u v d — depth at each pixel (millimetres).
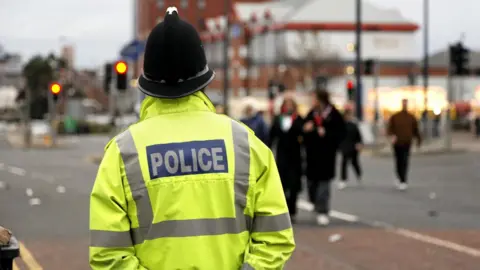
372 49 141000
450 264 13289
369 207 21547
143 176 4594
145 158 4621
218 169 4629
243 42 141125
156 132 4699
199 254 4508
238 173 4668
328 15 137625
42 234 16656
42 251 14523
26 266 13078
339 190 26578
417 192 25641
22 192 26047
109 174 4613
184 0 160250
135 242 4605
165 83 4730
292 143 18219
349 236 16359
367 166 38812
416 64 141875
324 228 17531
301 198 24219
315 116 18000
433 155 45969
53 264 13273
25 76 138625
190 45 4719
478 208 21219
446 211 20578
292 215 18531
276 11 142500
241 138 4766
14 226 17812
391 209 21047
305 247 15031
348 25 137500
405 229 17297
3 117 135625
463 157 43719
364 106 106312
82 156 50281
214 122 4766
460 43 47656
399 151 26188
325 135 17844
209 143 4676
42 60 137375
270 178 4785
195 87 4746
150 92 4727
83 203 22766
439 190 26266
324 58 131000
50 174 34594
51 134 66625
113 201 4559
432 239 15898
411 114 26016
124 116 41562
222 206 4605
